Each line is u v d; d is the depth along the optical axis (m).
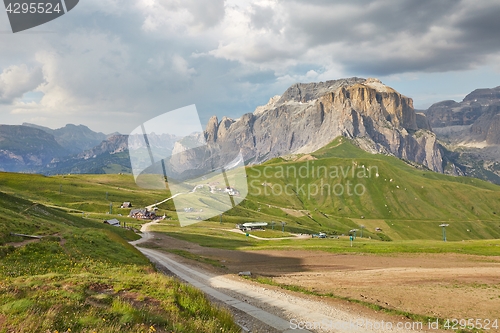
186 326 15.16
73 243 39.38
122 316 13.59
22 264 27.23
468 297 35.72
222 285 37.66
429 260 67.81
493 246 82.94
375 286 42.16
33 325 11.12
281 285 39.41
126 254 42.25
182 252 73.56
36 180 192.50
